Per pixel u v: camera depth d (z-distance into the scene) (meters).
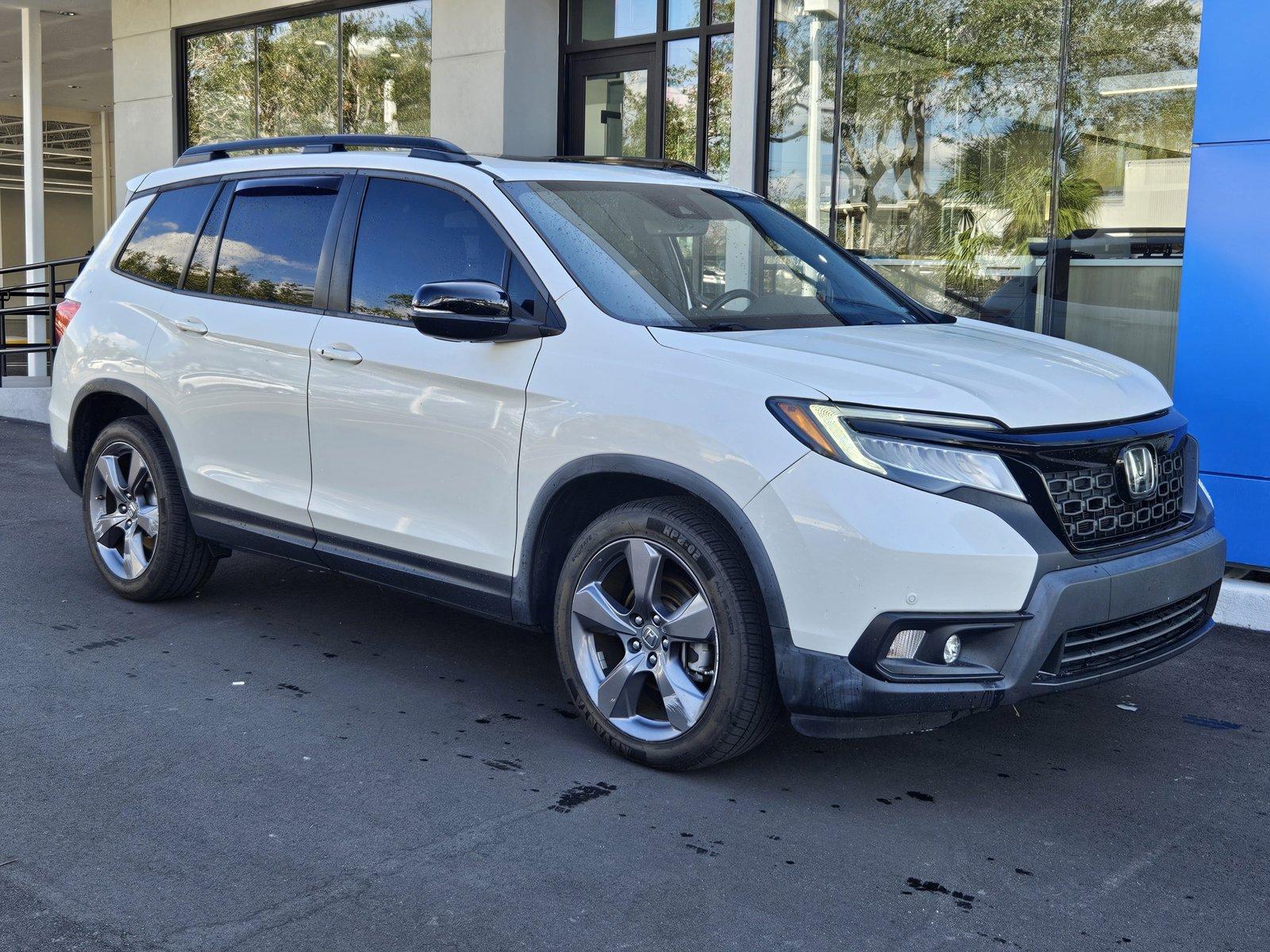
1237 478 6.08
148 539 5.66
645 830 3.53
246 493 5.02
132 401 5.71
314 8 12.95
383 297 4.60
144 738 4.12
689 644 3.84
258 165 5.29
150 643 5.14
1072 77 7.96
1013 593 3.38
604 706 3.99
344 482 4.68
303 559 4.88
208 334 5.12
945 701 3.38
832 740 4.25
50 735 4.12
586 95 11.45
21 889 3.11
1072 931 3.03
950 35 8.44
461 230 4.45
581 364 3.96
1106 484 3.63
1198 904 3.19
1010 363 3.96
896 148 8.77
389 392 4.46
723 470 3.58
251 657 5.00
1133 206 7.80
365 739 4.16
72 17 17.39
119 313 5.59
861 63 8.86
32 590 5.90
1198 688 4.95
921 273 8.76
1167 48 7.57
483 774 3.89
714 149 10.63
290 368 4.80
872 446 3.40
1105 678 3.63
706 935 2.96
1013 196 8.29
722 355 3.75
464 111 11.31
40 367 15.96
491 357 4.18
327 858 3.30
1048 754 4.20
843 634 3.41
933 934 3.00
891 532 3.34
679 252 4.49
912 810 3.72
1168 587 3.72
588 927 2.99
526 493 4.08
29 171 15.29
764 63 9.26
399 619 5.57
